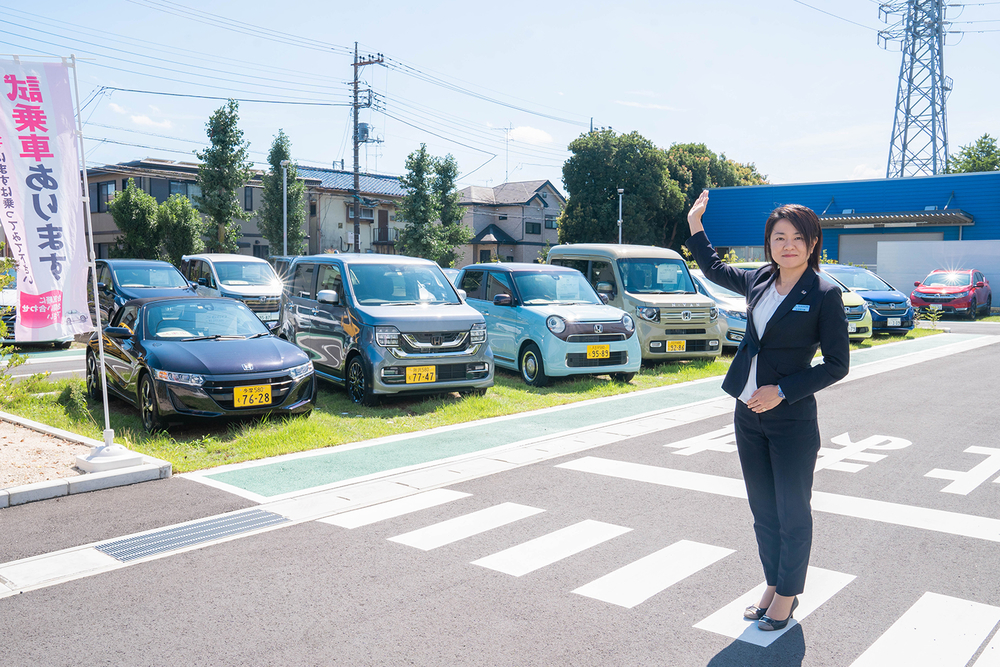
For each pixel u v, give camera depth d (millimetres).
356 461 6512
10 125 5672
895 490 5637
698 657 3189
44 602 3764
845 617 3564
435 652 3232
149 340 7945
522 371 10930
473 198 59844
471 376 9273
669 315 12102
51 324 5852
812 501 5387
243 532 4773
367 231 50281
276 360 7676
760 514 3525
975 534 4684
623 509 5199
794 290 3232
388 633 3408
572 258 13664
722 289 14656
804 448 3301
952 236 34719
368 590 3879
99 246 40500
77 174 5949
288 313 10945
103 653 3242
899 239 35969
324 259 10375
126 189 34531
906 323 17359
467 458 6629
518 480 5938
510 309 11117
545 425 8070
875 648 3266
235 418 7723
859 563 4234
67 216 5902
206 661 3168
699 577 4035
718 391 10375
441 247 43688
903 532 4730
